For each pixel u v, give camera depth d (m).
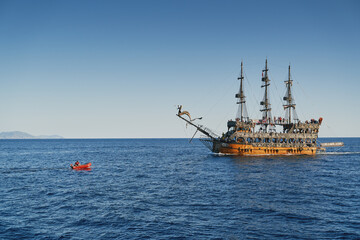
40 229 27.25
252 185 48.28
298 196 39.88
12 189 46.19
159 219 30.03
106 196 40.84
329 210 33.03
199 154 130.12
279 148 100.12
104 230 26.94
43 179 56.50
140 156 118.81
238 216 30.91
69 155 126.75
